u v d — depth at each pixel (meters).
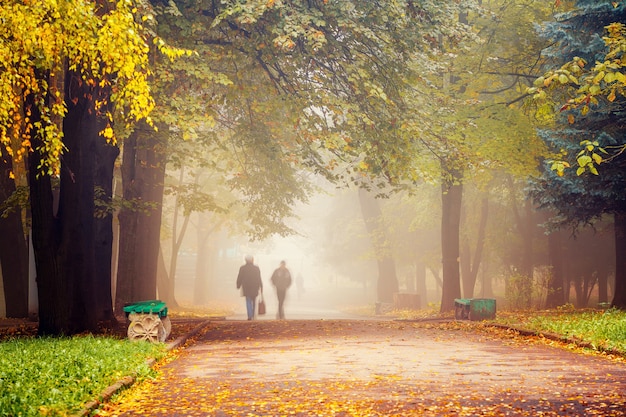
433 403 9.23
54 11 12.59
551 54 21.75
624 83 10.59
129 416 8.73
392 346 16.62
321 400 9.57
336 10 19.91
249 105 25.42
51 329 18.03
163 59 19.38
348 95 22.06
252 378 11.72
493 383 10.70
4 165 27.52
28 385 9.23
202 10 20.45
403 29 21.47
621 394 9.45
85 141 18.53
